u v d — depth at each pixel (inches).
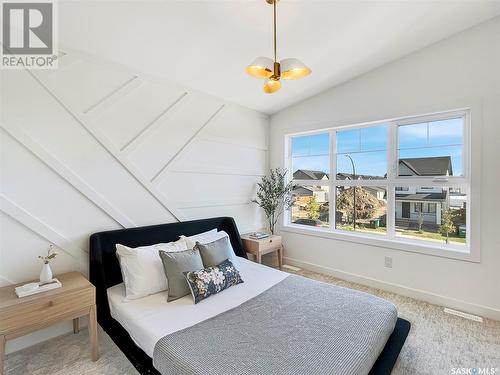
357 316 69.7
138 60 100.0
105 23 79.7
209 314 71.8
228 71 113.2
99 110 95.6
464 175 106.7
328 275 143.1
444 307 106.9
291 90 138.4
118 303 79.4
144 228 104.1
